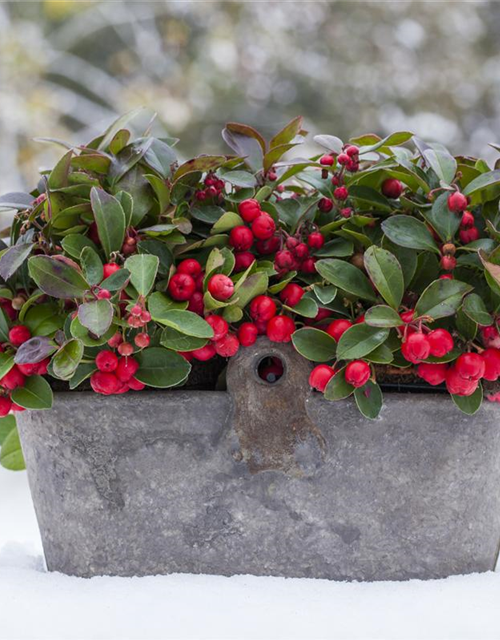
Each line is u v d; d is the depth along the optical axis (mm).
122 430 863
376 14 6250
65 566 915
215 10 6227
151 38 6316
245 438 844
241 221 857
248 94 6285
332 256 882
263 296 824
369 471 865
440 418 861
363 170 947
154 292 820
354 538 878
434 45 6230
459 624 788
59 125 5652
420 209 897
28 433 922
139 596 838
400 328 812
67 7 5902
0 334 850
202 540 881
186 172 869
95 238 882
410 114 6133
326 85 6211
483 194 909
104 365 796
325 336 824
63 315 866
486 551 926
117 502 881
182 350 807
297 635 772
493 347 833
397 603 826
